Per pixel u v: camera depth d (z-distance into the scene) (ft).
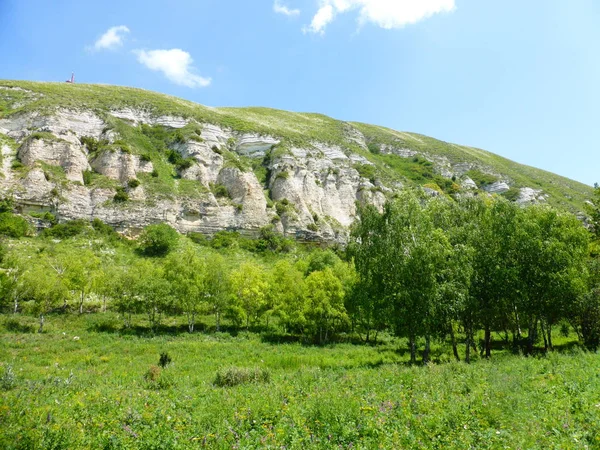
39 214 166.20
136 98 297.94
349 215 261.85
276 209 229.66
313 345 114.21
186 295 122.83
